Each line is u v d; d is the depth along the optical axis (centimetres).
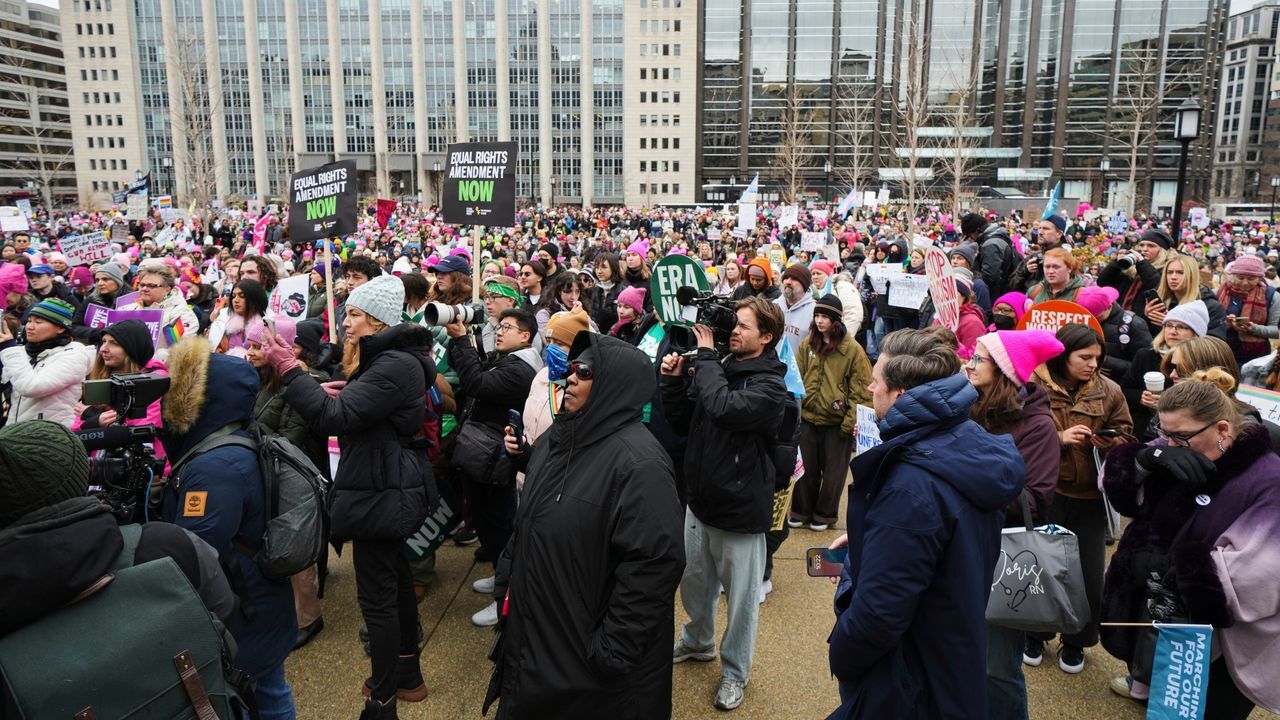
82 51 10156
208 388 291
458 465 438
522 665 268
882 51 9538
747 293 804
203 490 277
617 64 10262
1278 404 412
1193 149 9038
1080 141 9281
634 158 10275
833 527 619
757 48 9844
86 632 168
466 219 605
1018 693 312
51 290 913
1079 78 9206
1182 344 404
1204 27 8856
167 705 177
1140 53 8938
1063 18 9138
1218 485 309
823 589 512
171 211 2859
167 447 299
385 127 10325
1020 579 293
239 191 10419
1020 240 1556
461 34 10194
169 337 611
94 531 172
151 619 177
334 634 454
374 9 10175
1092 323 446
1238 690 309
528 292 800
